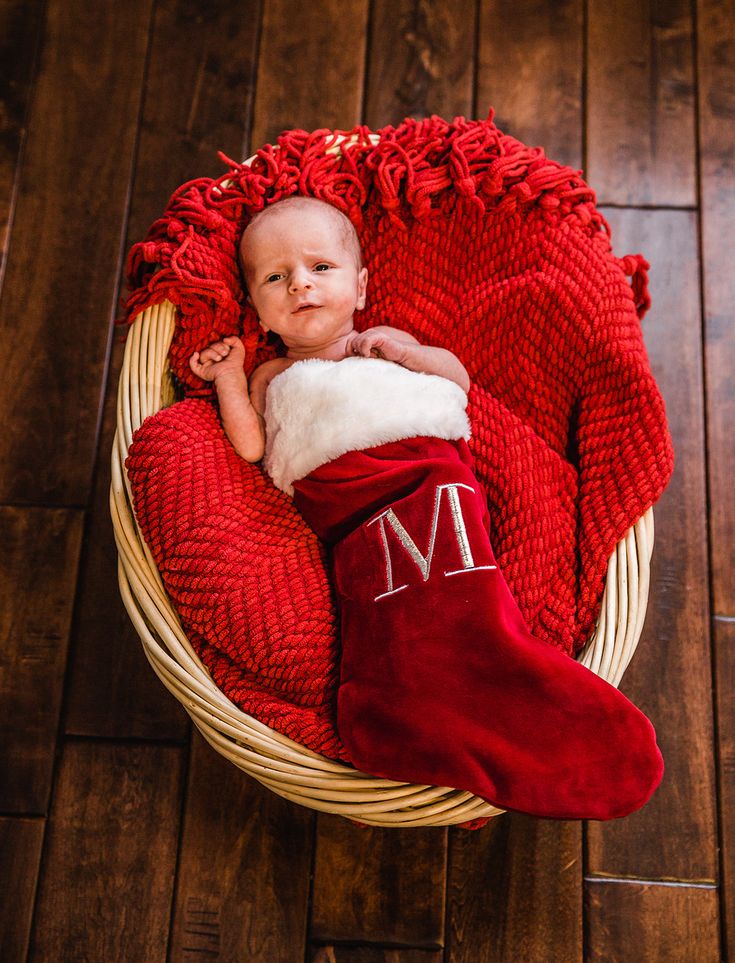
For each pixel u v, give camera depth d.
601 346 1.13
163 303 1.15
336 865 1.19
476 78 1.47
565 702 0.95
